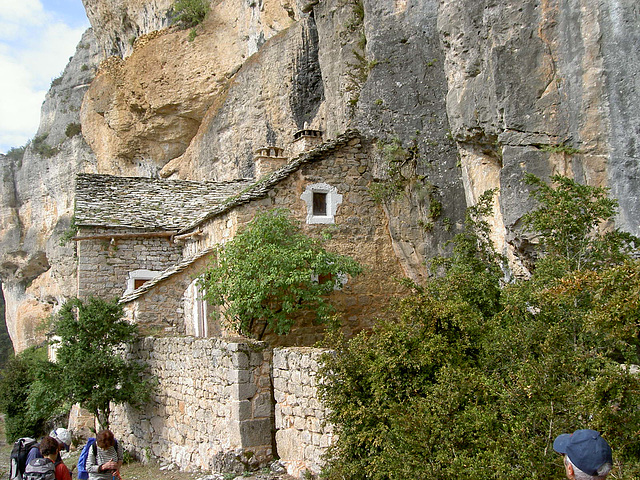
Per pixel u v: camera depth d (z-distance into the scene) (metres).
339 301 11.98
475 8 9.32
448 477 5.50
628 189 7.54
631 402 5.27
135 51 28.44
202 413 9.37
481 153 9.99
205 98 26.73
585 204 6.90
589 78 7.86
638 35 7.41
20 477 6.70
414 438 5.85
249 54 25.61
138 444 11.57
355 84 13.96
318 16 17.50
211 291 11.10
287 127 21.08
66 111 41.53
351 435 6.71
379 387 6.64
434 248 11.45
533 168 8.41
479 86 9.30
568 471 3.84
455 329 6.97
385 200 12.14
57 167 39.81
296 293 10.68
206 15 27.08
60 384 11.17
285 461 8.05
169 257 15.89
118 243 15.52
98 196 16.91
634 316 5.11
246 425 8.31
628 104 7.52
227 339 9.02
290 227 11.31
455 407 5.95
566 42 8.16
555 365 5.59
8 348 47.19
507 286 7.22
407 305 7.10
